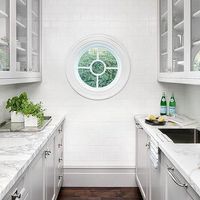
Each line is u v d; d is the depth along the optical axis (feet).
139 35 12.55
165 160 6.84
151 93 12.69
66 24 12.51
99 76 13.79
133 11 12.51
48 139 8.22
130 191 12.35
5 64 7.56
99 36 12.48
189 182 4.69
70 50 12.51
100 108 12.73
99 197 11.69
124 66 12.56
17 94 12.55
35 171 6.80
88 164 12.85
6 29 7.63
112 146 12.82
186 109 12.36
